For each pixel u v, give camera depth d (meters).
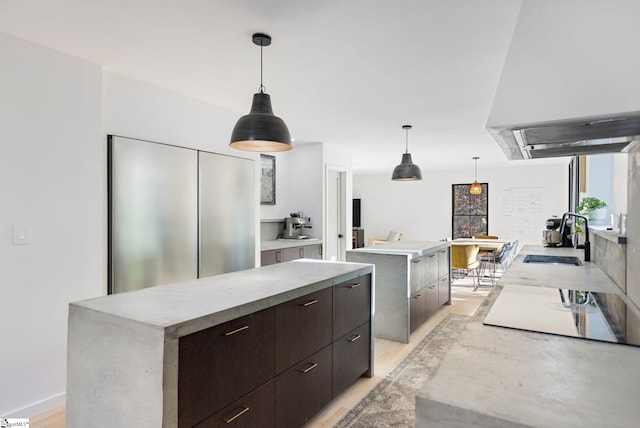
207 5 1.91
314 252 5.44
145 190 3.04
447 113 3.94
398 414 2.34
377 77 2.92
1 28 2.17
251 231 4.09
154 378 1.32
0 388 2.22
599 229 2.80
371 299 2.82
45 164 2.42
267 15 2.00
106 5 1.92
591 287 1.99
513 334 1.22
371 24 2.09
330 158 5.79
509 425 0.71
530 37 1.31
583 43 1.22
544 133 1.47
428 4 1.88
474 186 7.56
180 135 3.39
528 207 8.33
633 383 0.87
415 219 9.68
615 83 1.17
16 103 2.29
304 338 2.06
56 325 2.46
